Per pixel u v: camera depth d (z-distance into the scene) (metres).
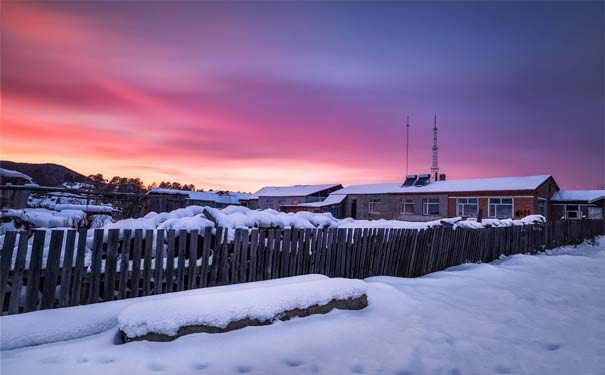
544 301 5.81
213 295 3.89
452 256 8.93
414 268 7.85
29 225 7.16
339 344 3.63
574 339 4.11
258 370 3.02
